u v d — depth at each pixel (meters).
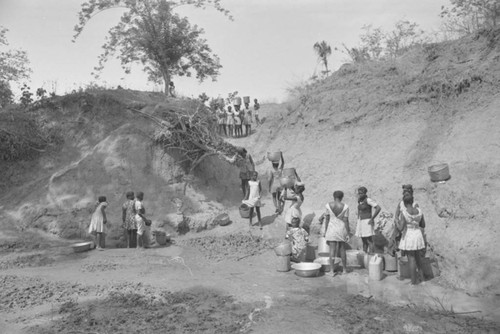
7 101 19.64
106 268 10.62
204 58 22.34
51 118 17.55
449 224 9.80
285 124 19.70
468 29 16.91
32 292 8.87
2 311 7.91
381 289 8.89
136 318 7.53
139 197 12.88
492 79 12.80
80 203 14.30
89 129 17.12
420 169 12.54
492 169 10.11
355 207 13.13
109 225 13.72
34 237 13.46
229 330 7.00
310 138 17.31
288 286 9.25
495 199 9.35
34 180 15.63
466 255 8.84
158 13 21.00
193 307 8.04
